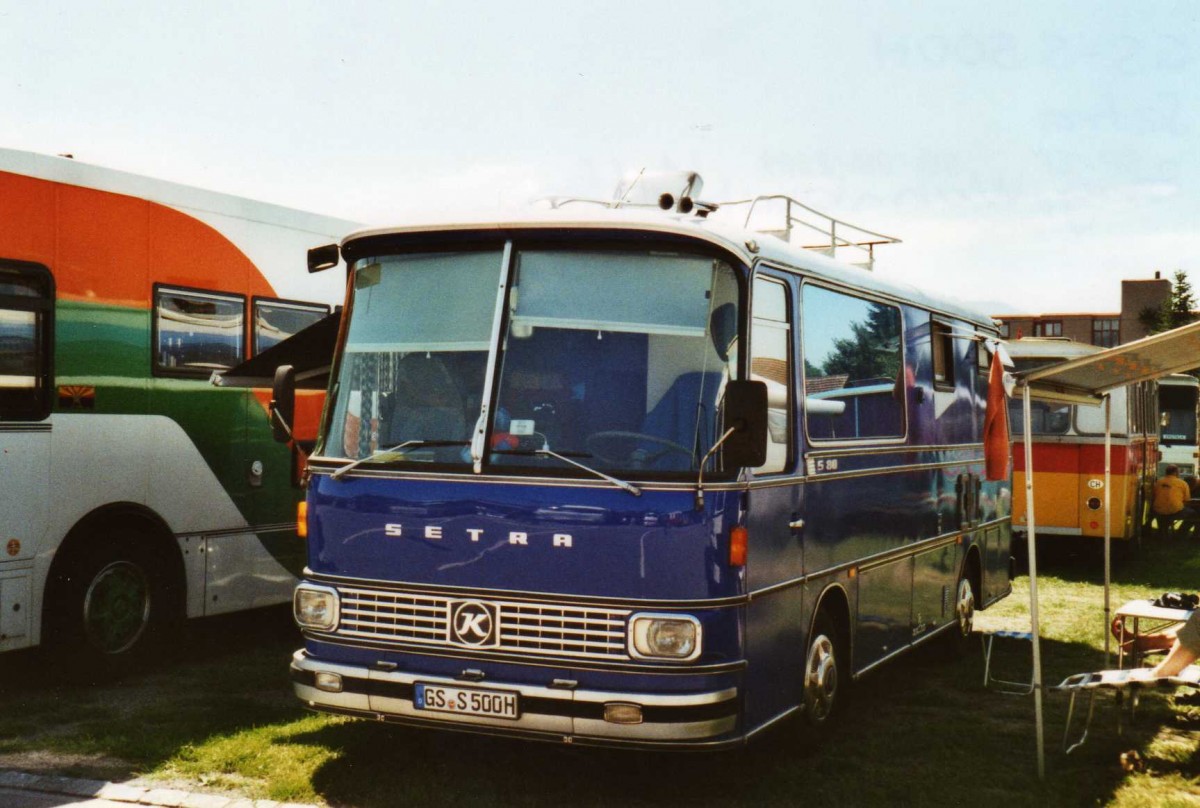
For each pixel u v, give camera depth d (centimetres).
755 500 600
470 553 587
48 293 814
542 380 598
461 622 586
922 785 659
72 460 829
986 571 1107
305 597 625
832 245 874
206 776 646
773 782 655
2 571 780
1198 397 3111
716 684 563
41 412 809
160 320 900
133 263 880
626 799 621
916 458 894
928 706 859
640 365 590
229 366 963
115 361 862
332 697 608
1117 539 1692
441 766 667
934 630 941
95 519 845
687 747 554
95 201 852
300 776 639
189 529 920
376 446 625
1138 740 769
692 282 599
